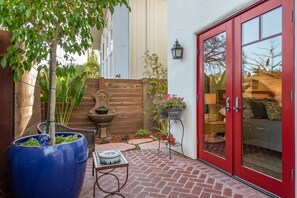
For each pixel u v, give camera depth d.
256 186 2.74
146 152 4.45
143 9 7.93
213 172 3.31
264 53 2.63
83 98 5.71
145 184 2.87
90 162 3.74
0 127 2.23
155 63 7.27
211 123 3.62
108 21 10.63
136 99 6.25
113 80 6.02
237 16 3.03
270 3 2.54
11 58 1.95
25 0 1.73
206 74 3.74
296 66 2.23
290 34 2.31
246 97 2.91
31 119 3.17
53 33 2.13
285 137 2.36
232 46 3.13
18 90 2.44
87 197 2.51
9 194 2.29
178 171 3.35
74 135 2.55
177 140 4.47
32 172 1.90
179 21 4.38
